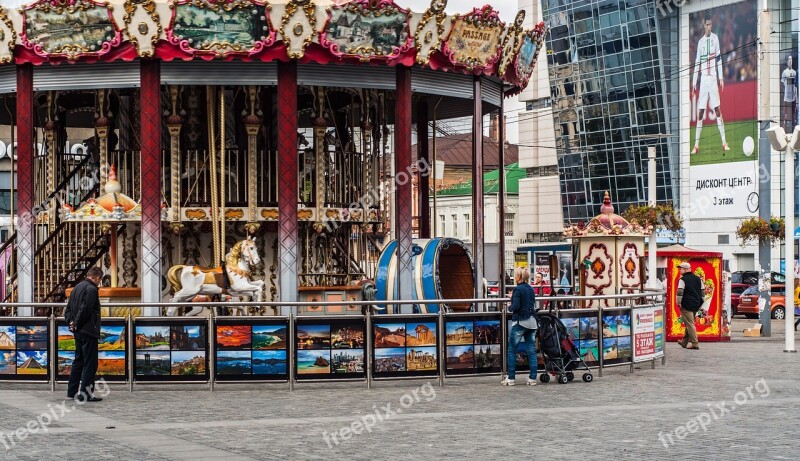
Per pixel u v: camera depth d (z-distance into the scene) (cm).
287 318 1883
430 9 2228
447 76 2383
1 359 1911
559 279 5622
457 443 1368
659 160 8212
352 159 2544
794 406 1716
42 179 2642
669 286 3222
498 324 1998
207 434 1440
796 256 7069
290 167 2159
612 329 2141
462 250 2445
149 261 2138
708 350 2894
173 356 1875
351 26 2172
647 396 1841
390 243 2338
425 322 1941
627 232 2970
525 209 10038
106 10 2106
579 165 8881
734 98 7625
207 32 2120
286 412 1647
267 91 2462
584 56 8631
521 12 2469
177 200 2342
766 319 3556
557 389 1938
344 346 1900
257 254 2238
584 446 1344
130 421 1558
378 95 2627
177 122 2339
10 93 2320
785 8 7281
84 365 1772
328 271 2527
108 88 2206
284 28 2130
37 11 2138
